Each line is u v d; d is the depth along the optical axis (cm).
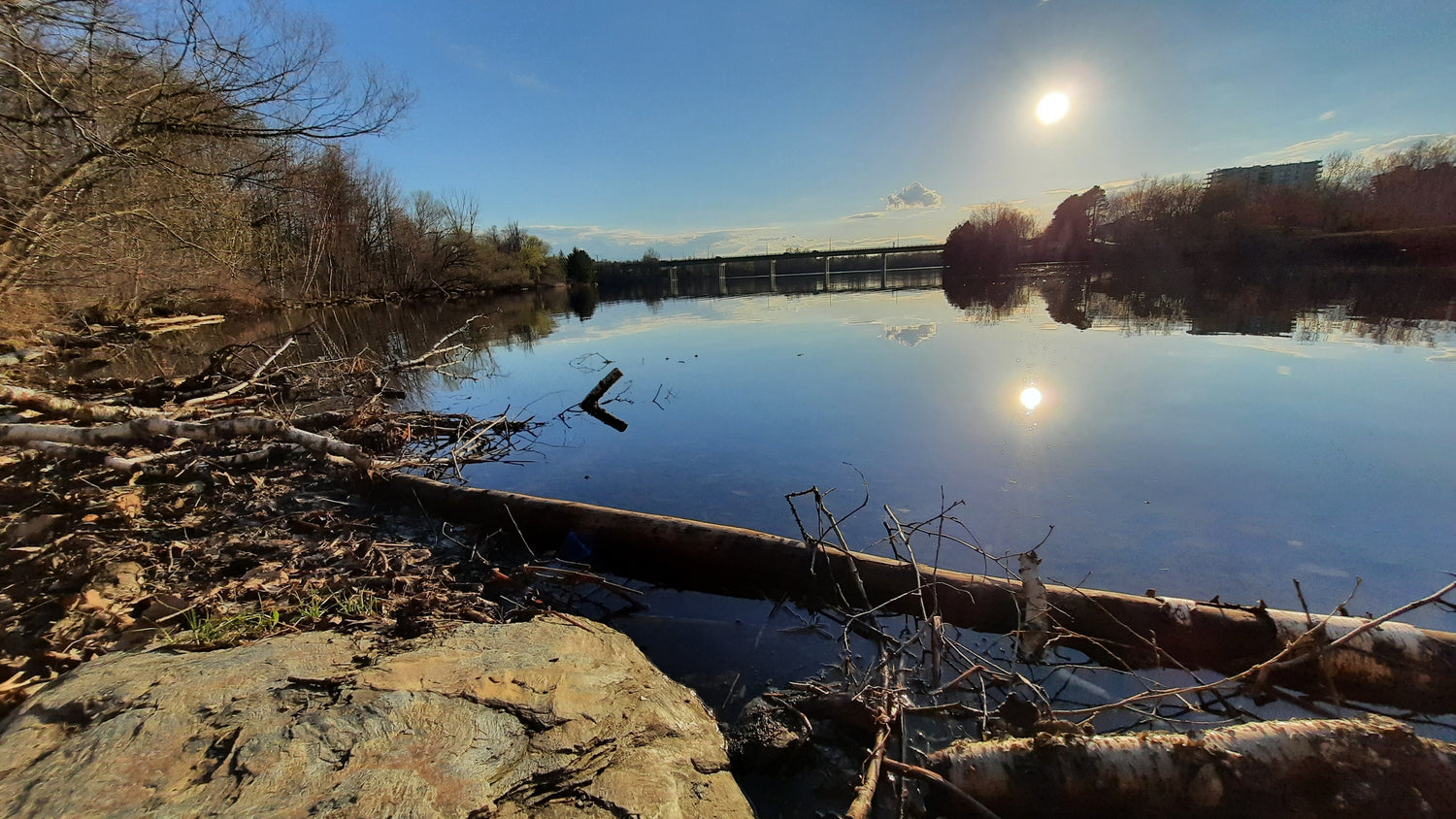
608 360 1372
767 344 1505
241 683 252
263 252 2442
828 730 284
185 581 378
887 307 2477
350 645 296
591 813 206
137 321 1752
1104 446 640
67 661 286
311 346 1689
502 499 504
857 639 360
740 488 579
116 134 1002
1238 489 523
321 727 226
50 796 191
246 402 867
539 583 424
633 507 548
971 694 310
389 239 3966
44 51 864
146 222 1190
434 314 2873
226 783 198
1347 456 586
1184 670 323
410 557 443
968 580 376
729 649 353
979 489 547
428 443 785
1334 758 216
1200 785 221
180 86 1016
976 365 1091
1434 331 1231
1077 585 393
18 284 1036
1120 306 1972
